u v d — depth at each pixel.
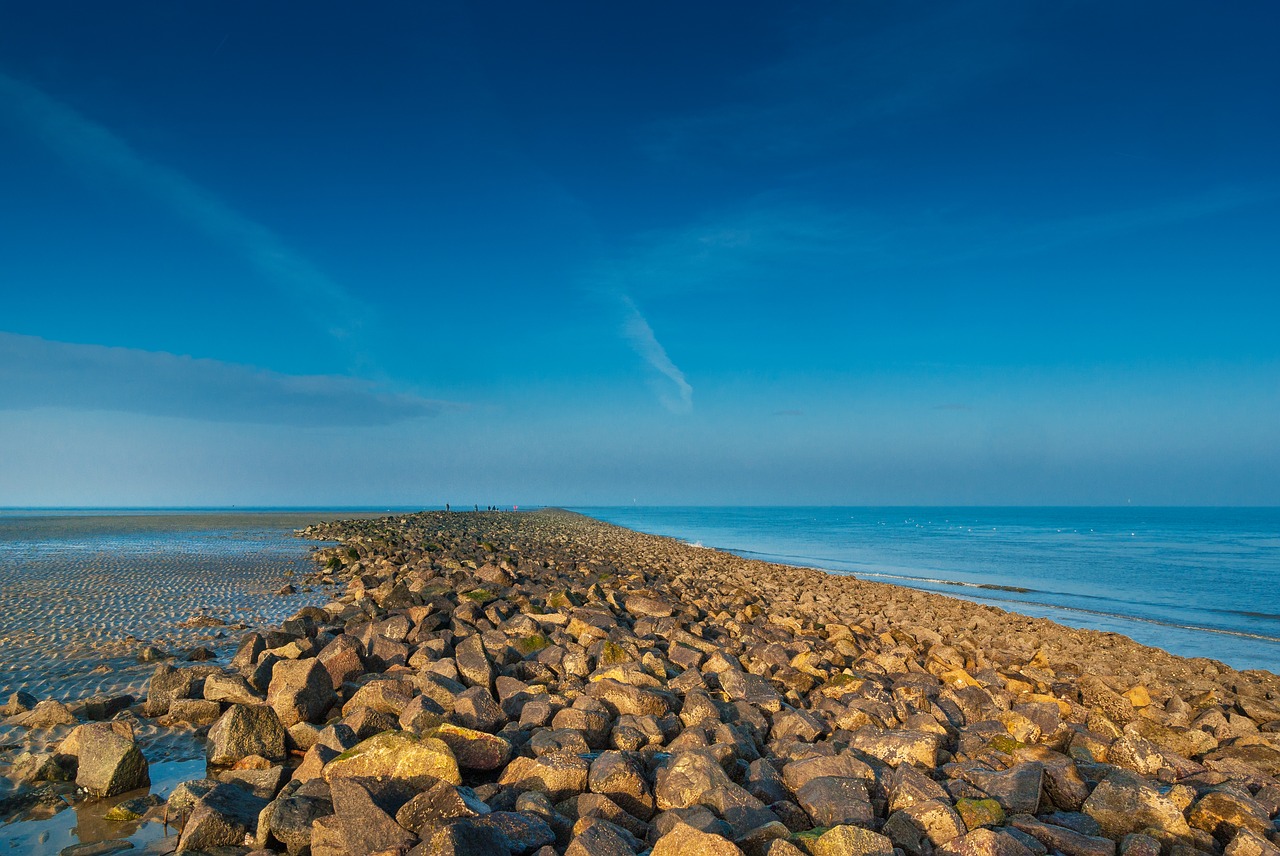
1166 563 52.97
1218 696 14.43
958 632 20.55
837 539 86.12
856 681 12.01
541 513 160.00
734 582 31.88
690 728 8.60
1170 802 7.15
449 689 9.43
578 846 5.52
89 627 15.51
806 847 5.85
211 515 106.69
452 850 5.05
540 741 7.88
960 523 150.00
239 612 18.22
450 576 24.73
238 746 7.96
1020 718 9.98
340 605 18.09
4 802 6.82
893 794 7.12
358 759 6.67
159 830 6.42
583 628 14.89
